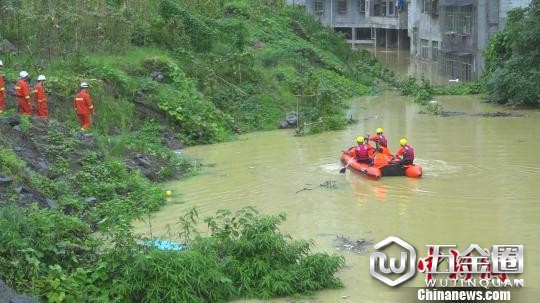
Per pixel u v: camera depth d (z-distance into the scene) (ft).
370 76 147.84
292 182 63.46
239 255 38.91
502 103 114.32
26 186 49.90
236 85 103.30
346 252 44.27
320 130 90.33
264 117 97.04
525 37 110.52
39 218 39.17
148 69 94.43
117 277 36.45
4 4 91.04
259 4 153.07
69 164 59.88
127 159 66.85
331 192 59.47
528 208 53.06
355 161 67.10
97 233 48.32
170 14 110.52
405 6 222.07
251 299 37.09
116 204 53.42
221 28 117.39
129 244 37.68
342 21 243.19
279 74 112.27
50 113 74.23
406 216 51.83
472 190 58.75
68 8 94.48
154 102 86.53
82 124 72.49
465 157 72.02
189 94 92.63
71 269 37.60
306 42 146.20
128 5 109.19
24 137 59.41
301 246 40.11
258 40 131.64
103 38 95.81
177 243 42.55
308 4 238.89
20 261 35.68
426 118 100.42
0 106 65.92
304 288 37.76
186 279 35.60
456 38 156.46
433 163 69.51
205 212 54.29
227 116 92.53
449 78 159.94
